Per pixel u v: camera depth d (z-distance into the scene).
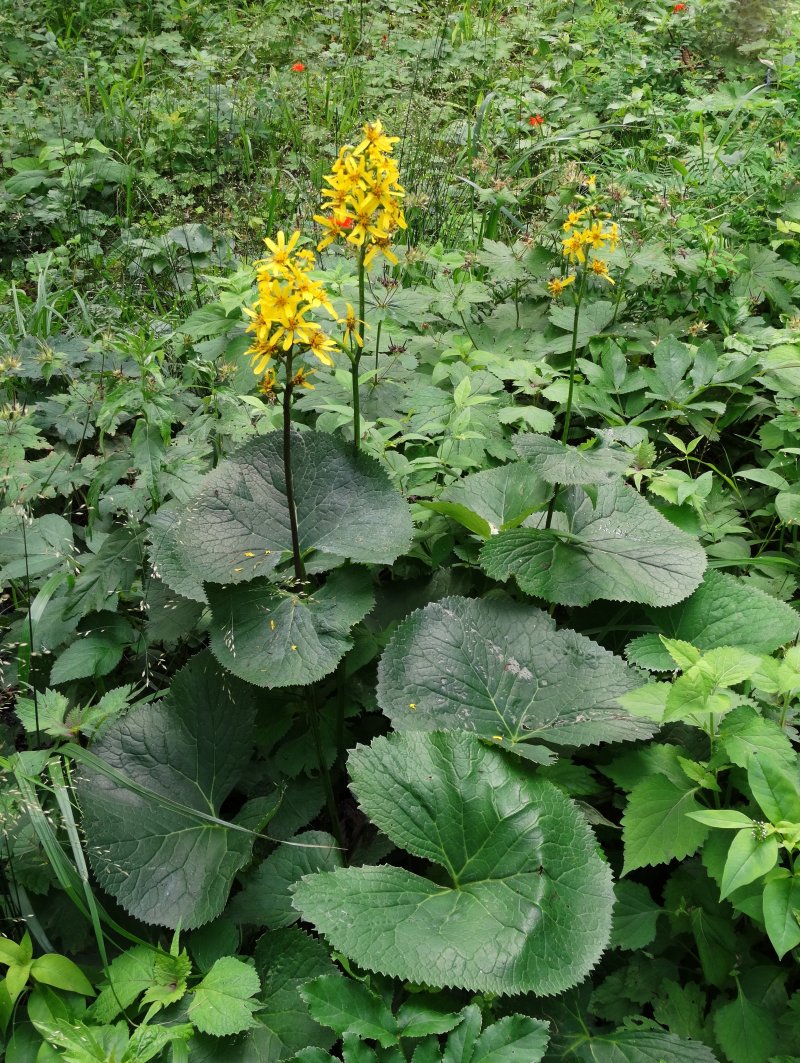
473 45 2.97
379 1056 0.78
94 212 2.23
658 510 1.23
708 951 0.88
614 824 0.98
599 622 1.18
